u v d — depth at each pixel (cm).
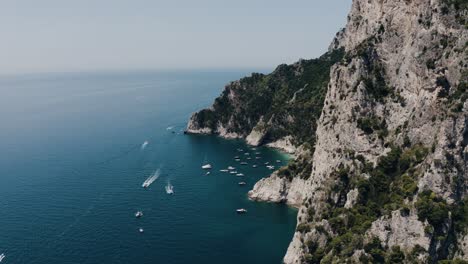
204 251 14438
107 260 13800
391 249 10838
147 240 15200
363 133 14288
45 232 15775
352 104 14900
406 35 14425
